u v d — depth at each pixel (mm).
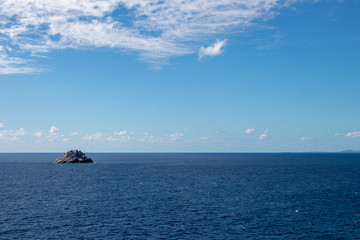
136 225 39469
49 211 47125
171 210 48250
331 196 61688
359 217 43844
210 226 39188
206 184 82125
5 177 101688
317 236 35188
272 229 38000
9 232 35969
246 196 61875
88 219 42375
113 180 92062
